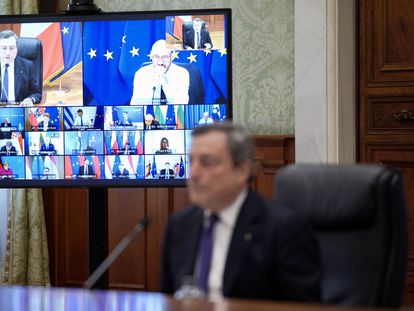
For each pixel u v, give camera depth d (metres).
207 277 3.04
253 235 3.02
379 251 3.25
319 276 2.99
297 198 3.38
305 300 2.92
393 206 3.24
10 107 5.68
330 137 5.91
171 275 3.23
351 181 3.30
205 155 2.99
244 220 3.05
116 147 5.58
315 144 5.95
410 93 5.87
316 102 5.93
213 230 3.09
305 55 5.95
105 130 5.59
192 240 3.17
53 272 6.93
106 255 5.67
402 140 5.90
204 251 3.07
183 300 2.69
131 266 6.72
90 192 5.66
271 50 6.30
